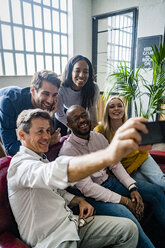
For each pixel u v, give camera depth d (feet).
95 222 3.61
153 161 5.74
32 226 3.03
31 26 12.05
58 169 2.21
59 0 13.09
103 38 14.53
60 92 6.05
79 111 4.53
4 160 3.76
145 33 12.00
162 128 1.96
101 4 13.78
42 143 3.27
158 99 8.91
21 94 4.84
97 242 3.59
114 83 9.47
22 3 11.33
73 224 3.25
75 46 14.10
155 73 8.69
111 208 4.10
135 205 4.42
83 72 5.83
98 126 5.85
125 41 13.28
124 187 4.88
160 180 5.12
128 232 3.42
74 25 13.66
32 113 3.23
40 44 12.78
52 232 3.10
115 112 5.46
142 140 1.85
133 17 12.41
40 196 3.11
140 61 12.41
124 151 1.70
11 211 3.36
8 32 11.08
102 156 1.86
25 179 2.71
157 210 4.89
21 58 11.96
